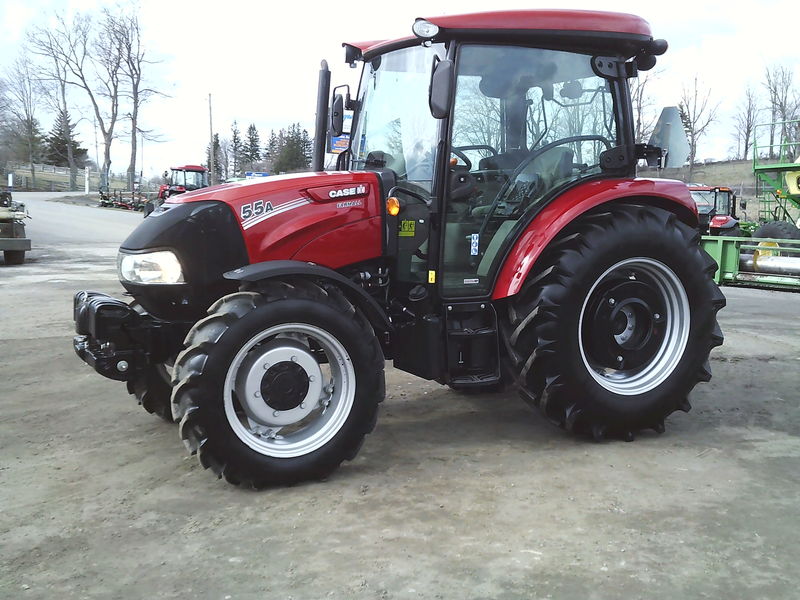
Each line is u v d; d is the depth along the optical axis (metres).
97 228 23.11
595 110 4.13
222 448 3.19
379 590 2.43
